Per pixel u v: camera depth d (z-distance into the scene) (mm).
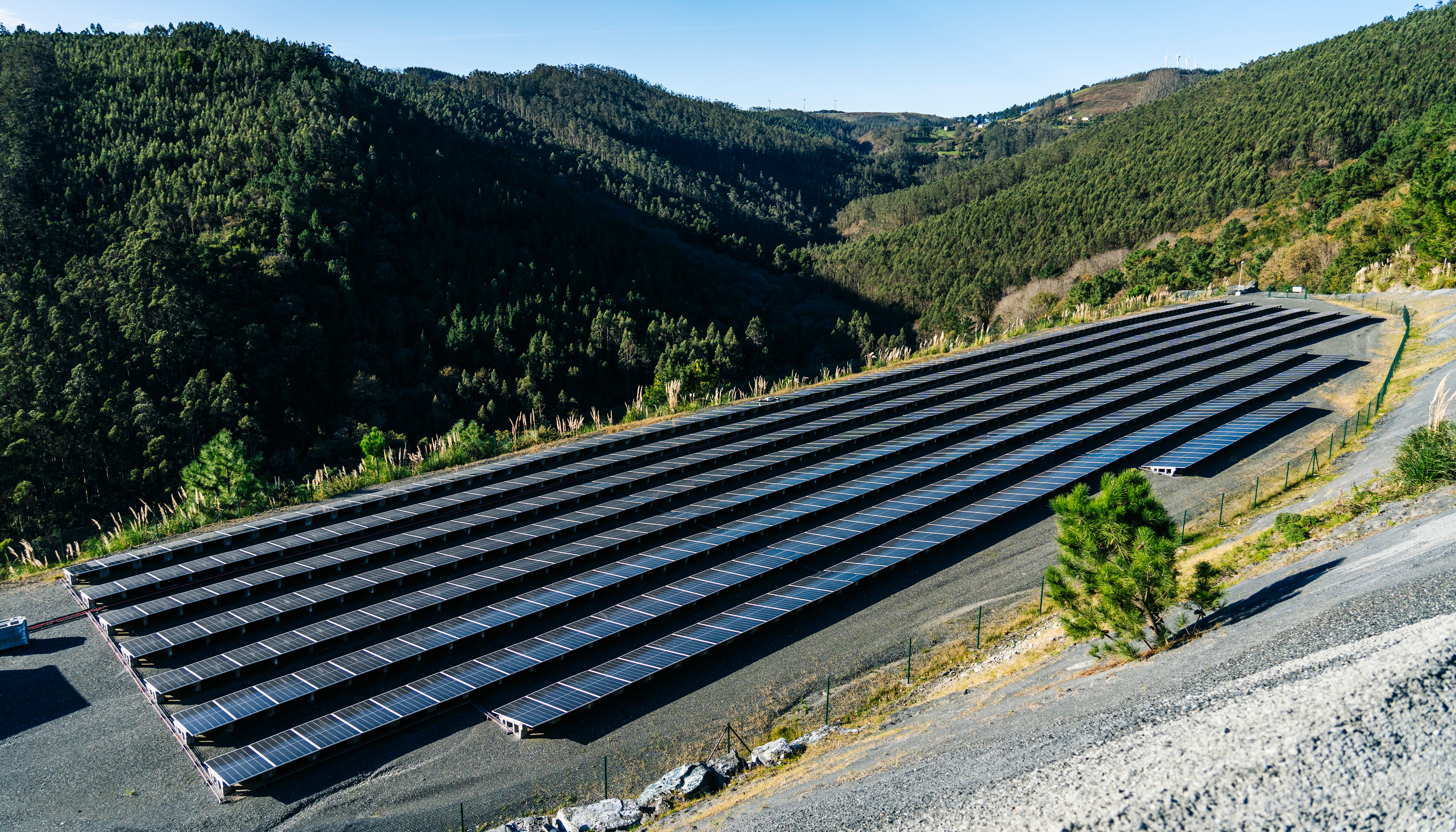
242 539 37938
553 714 23203
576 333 123438
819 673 26438
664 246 191750
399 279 117875
